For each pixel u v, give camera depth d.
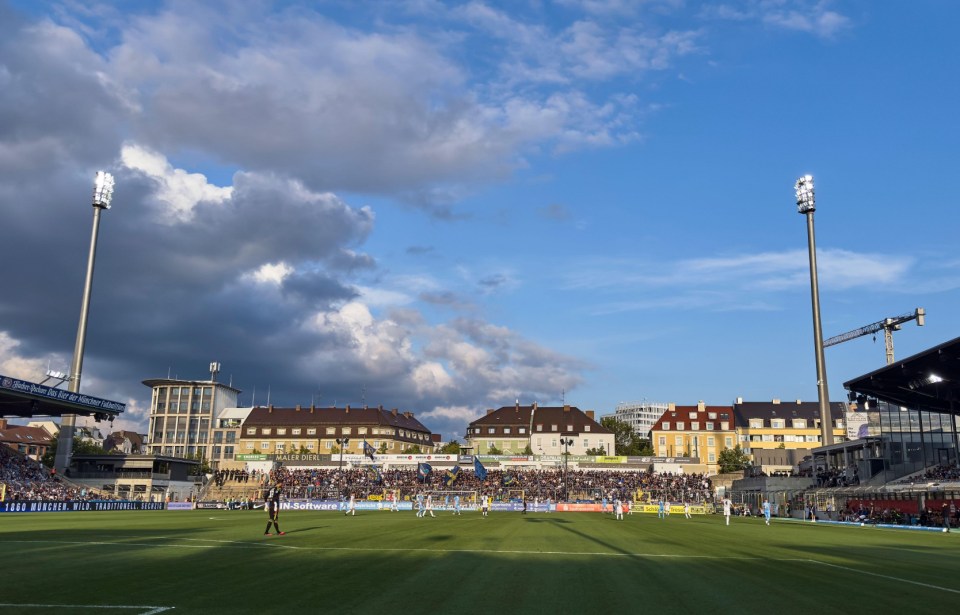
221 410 196.38
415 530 42.78
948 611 16.77
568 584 19.73
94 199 114.44
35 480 94.62
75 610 15.16
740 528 55.22
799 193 128.88
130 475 110.56
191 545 30.39
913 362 70.56
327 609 15.45
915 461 89.56
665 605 16.72
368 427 175.25
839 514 78.94
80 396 91.38
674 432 178.38
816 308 124.94
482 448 172.62
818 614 16.03
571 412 174.12
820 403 121.38
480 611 15.45
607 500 100.56
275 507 37.25
